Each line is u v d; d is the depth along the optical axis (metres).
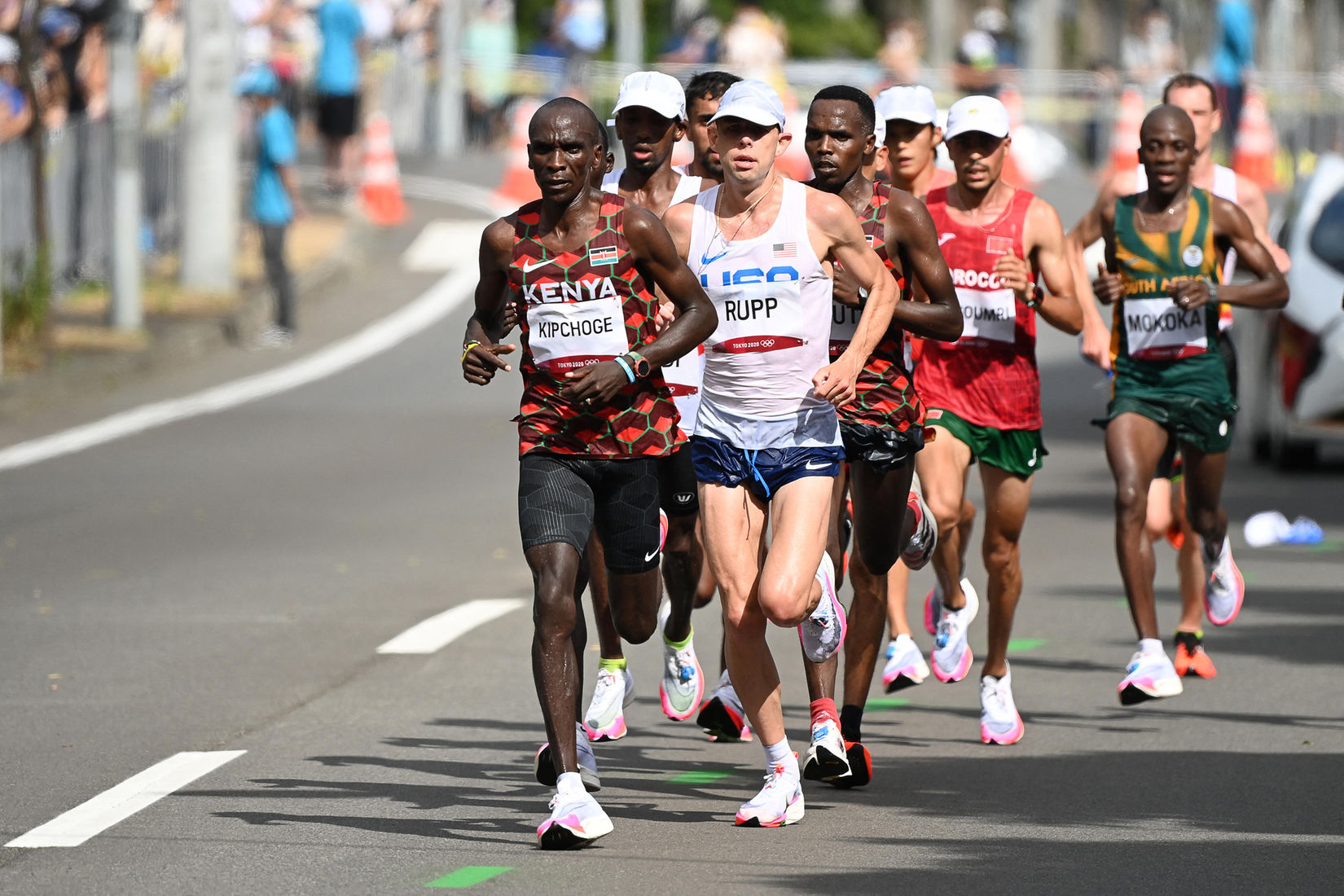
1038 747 26.53
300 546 41.00
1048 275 28.12
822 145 24.31
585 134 22.02
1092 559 39.84
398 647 32.31
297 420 57.56
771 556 22.39
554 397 22.52
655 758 26.36
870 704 29.53
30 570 38.69
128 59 69.31
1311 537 41.59
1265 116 111.44
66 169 77.00
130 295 69.88
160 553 40.28
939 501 27.67
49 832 22.53
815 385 22.41
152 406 59.81
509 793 24.33
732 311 22.56
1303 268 50.41
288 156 71.00
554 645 22.03
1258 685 29.72
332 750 26.30
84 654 31.86
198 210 79.50
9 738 26.81
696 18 150.25
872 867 21.19
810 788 24.73
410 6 130.88
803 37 184.88
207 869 21.12
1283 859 21.31
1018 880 20.69
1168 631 33.66
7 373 61.56
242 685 29.83
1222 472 29.94
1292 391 49.50
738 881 20.73
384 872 21.02
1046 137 121.44
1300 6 193.62
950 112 27.80
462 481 48.50
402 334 73.69
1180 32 167.25
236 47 85.81
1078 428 56.91
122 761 25.66
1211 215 29.83
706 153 28.08
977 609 31.69
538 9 176.25
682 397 27.66
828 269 22.95
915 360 28.03
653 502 22.86
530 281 22.30
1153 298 29.83
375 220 100.00
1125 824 22.73
